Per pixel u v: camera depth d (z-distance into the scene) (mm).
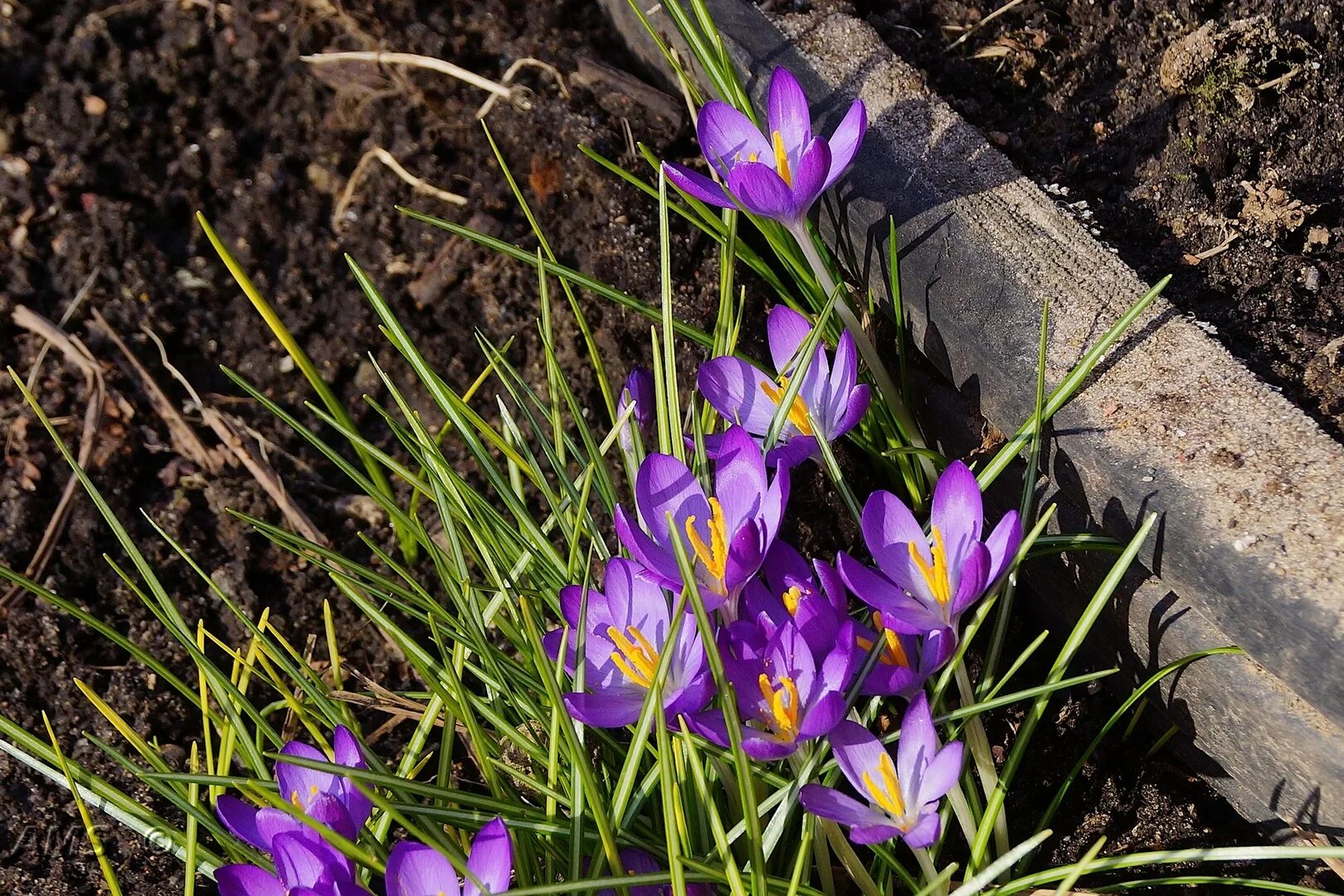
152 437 1031
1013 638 947
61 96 1100
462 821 837
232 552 1004
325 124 1104
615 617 840
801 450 878
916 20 1028
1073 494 884
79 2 1126
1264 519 833
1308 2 979
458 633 891
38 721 964
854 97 979
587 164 1056
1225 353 876
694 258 1029
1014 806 909
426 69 1105
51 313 1054
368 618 988
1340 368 875
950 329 927
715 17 1021
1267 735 851
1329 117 952
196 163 1091
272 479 1021
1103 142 974
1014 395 899
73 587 993
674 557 827
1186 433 858
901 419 935
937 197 938
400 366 1050
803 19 1016
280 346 1054
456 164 1083
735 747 795
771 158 925
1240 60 957
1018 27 1021
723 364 899
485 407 1032
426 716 892
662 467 841
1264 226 926
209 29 1124
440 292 1058
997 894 828
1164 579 858
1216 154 946
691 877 808
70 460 891
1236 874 885
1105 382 877
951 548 834
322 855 801
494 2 1129
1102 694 924
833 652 811
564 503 935
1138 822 900
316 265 1070
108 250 1065
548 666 834
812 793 809
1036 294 903
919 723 815
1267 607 824
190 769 936
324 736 932
